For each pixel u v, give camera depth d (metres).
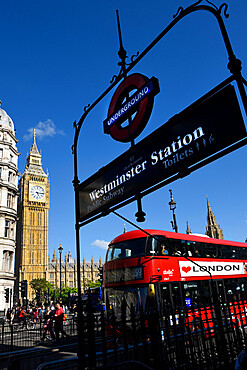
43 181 156.75
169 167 4.39
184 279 13.62
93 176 6.04
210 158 3.82
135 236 13.68
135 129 5.18
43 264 145.50
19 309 32.25
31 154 160.12
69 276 162.75
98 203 5.83
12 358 6.93
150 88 4.89
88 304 5.00
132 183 5.04
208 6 4.18
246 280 17.97
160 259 13.00
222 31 3.94
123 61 5.95
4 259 40.47
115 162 5.46
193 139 4.09
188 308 6.56
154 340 5.15
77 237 6.39
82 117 6.91
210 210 148.50
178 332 7.54
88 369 4.62
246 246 19.66
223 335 5.93
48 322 17.25
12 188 43.53
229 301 7.05
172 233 14.70
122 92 5.75
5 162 43.22
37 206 151.62
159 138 4.62
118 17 6.31
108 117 5.95
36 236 148.00
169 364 5.67
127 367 4.93
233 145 3.59
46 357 11.00
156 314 5.46
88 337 4.79
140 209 4.95
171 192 21.58
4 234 41.09
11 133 46.78
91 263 175.62
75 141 7.04
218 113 3.81
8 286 39.56
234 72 3.66
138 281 12.51
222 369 6.33
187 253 14.60
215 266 15.98
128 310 12.22
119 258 13.68
